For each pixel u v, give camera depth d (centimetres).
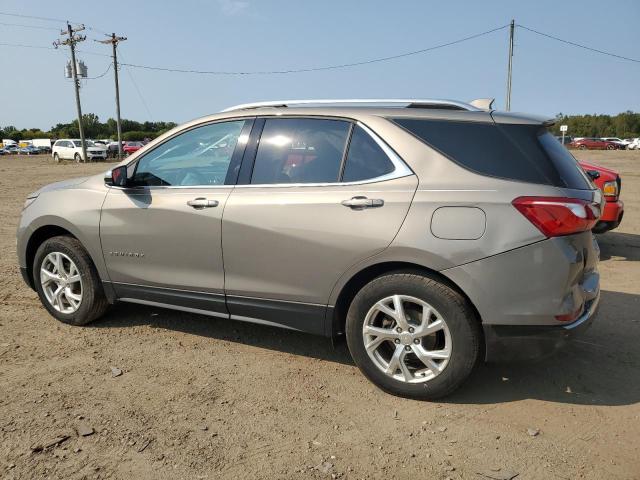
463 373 329
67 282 466
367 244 341
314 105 390
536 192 315
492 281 315
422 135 347
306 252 361
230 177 397
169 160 425
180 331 463
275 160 385
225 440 301
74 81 4325
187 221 402
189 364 398
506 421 324
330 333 369
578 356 415
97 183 456
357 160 359
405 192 337
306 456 288
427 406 340
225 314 406
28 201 492
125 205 428
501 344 322
